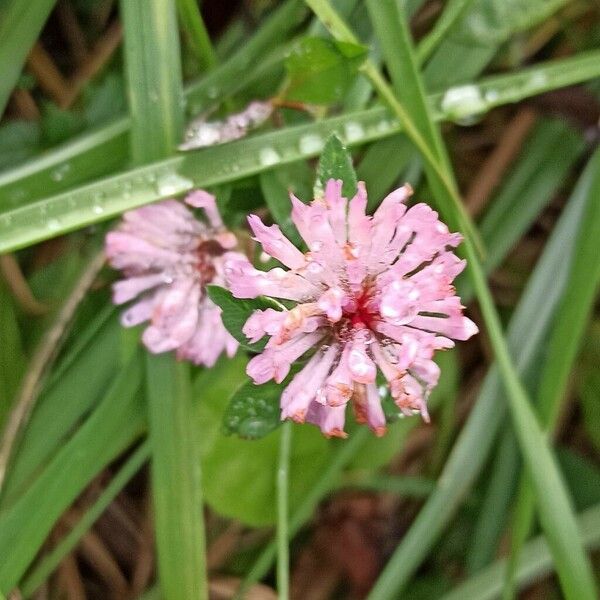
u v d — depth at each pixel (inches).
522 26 6.1
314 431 6.2
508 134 7.0
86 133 6.1
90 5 6.6
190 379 6.0
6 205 5.9
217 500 6.1
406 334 4.4
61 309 6.0
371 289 4.6
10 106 6.5
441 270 4.5
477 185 7.1
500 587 6.6
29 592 6.3
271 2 6.5
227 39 6.5
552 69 6.1
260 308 4.7
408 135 5.8
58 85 6.6
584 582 6.0
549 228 7.2
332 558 7.1
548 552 6.7
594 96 6.6
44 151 6.3
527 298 6.7
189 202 5.4
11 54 6.0
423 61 6.2
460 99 6.1
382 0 5.7
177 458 6.0
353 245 4.4
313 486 6.4
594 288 6.1
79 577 6.9
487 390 6.7
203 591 6.0
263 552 6.8
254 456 6.2
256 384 4.8
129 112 6.0
